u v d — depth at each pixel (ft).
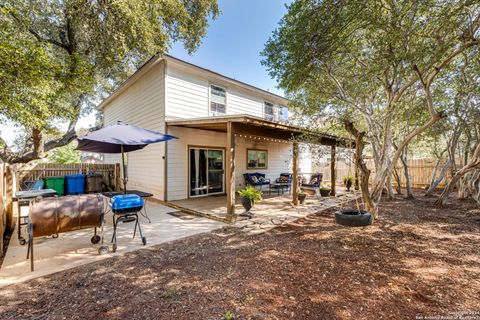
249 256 11.05
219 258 10.85
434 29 12.85
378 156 22.44
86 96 44.65
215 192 30.32
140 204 12.85
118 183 33.81
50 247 12.39
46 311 6.99
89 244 12.85
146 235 14.46
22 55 16.49
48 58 18.95
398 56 13.08
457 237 13.87
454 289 8.13
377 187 18.78
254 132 21.17
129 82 31.76
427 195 30.63
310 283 8.54
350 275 9.14
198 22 29.99
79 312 6.93
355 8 12.47
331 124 21.21
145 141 14.57
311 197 29.81
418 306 7.16
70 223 10.66
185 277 9.03
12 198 15.30
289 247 12.22
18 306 7.23
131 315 6.77
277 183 34.94
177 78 26.09
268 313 6.84
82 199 11.25
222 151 31.30
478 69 18.52
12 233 14.83
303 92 23.52
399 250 11.78
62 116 26.48
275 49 15.97
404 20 12.87
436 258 10.79
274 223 17.25
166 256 11.15
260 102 36.99
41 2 25.21
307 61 14.70
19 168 29.58
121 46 23.29
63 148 64.69
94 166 34.30
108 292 8.01
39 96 18.94
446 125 26.48
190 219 18.60
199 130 28.40
